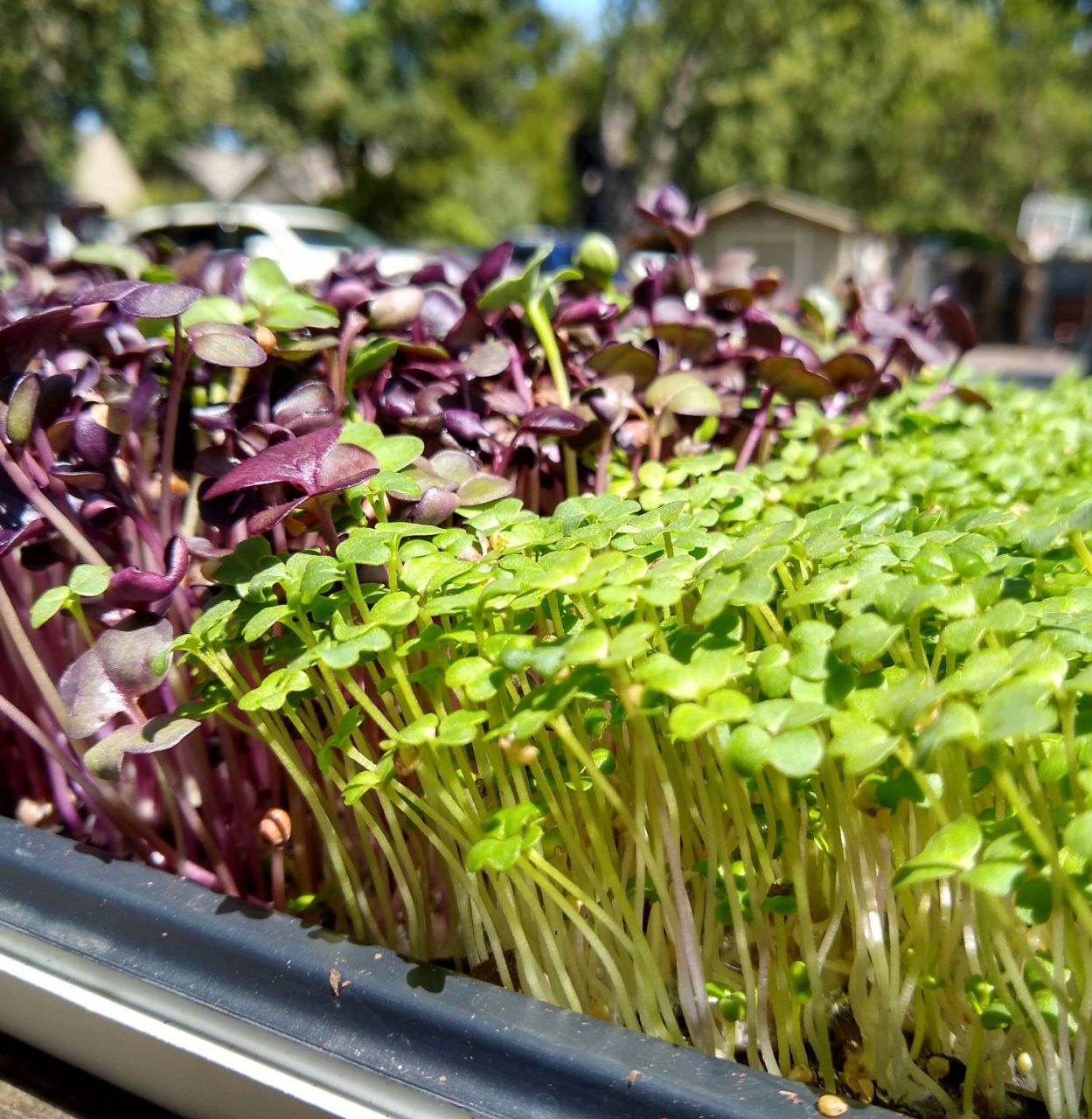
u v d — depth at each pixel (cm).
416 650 96
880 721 71
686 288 203
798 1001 88
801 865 83
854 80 1977
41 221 1387
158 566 119
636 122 2033
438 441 138
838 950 102
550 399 159
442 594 95
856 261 1439
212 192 2880
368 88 1991
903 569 98
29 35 1189
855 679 84
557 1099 75
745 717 70
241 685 104
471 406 149
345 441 107
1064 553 104
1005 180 2284
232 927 90
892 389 216
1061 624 79
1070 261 2291
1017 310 2292
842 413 221
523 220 3070
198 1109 96
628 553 102
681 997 89
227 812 132
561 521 105
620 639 73
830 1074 88
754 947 105
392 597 89
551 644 83
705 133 2030
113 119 1403
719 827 90
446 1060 79
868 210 2247
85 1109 104
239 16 1530
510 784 102
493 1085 77
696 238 206
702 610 76
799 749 67
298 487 112
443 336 163
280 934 89
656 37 1738
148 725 96
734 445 197
